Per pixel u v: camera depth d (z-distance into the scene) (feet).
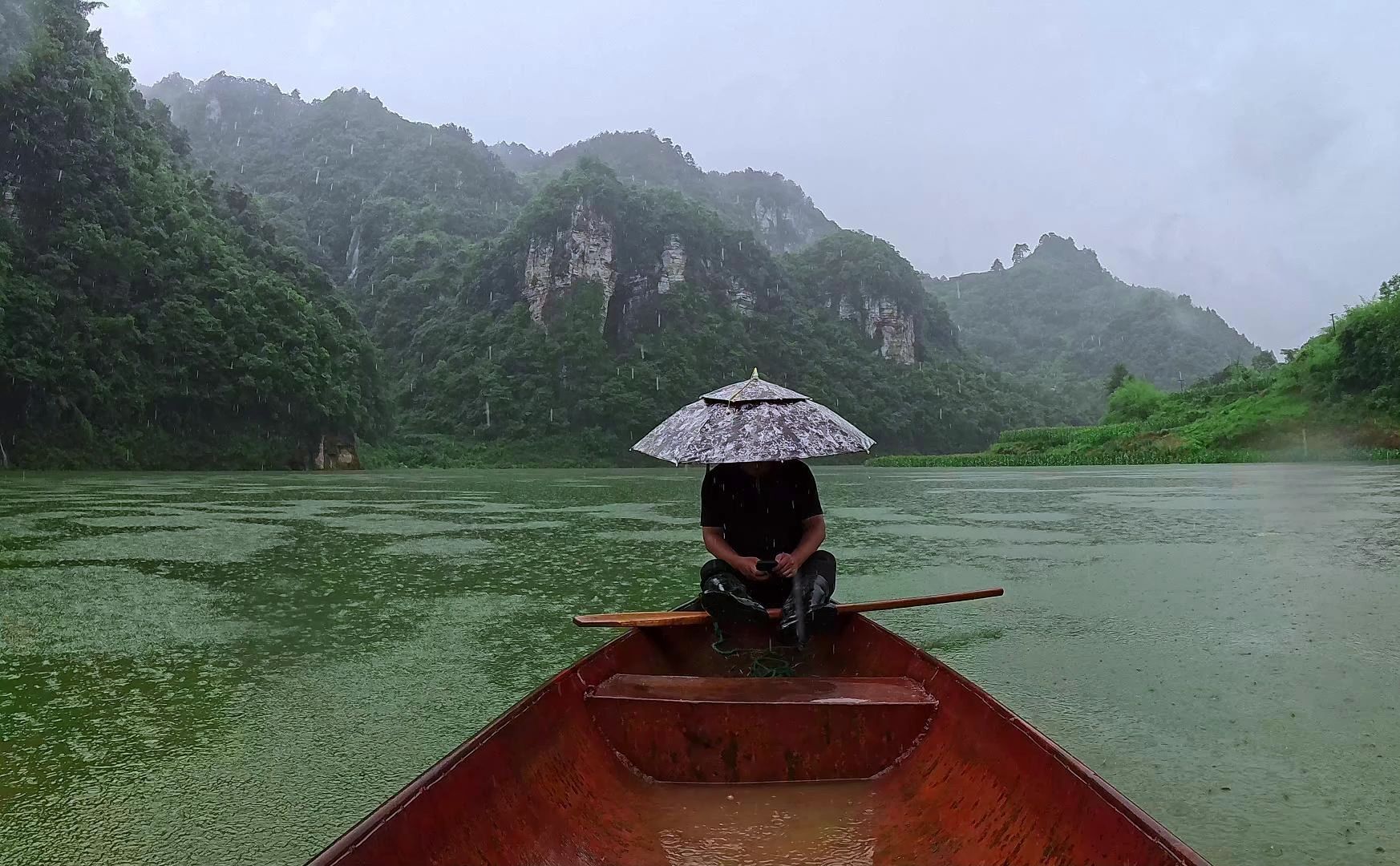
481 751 6.48
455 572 23.20
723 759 8.36
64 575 22.76
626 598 19.58
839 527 34.27
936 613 17.60
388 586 21.12
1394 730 10.69
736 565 11.35
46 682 13.24
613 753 8.48
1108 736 10.55
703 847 7.11
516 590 20.54
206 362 124.88
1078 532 31.86
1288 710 11.51
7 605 18.94
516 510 43.47
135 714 11.79
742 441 10.84
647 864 6.80
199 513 40.96
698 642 11.67
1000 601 18.80
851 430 11.59
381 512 42.37
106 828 8.46
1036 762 6.49
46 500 49.60
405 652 14.98
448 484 73.51
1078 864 5.68
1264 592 19.66
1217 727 10.84
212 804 8.99
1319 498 48.01
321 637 16.08
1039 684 12.75
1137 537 30.19
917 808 7.51
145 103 197.26
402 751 10.44
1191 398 164.35
